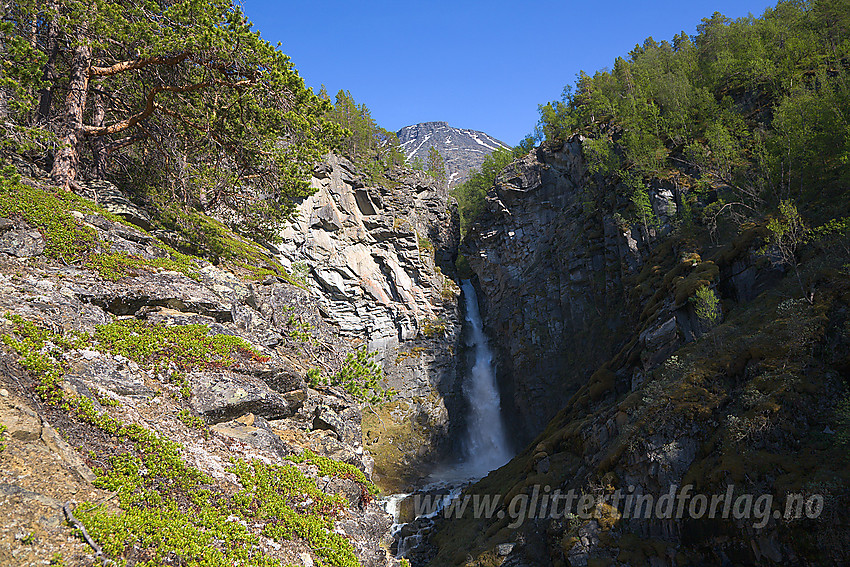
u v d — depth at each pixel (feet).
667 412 98.48
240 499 34.42
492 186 300.40
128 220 62.03
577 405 151.12
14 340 33.50
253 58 65.21
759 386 90.53
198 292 52.65
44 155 63.62
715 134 179.01
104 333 40.57
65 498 27.07
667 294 147.23
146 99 71.61
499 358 255.91
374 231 243.60
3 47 51.37
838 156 127.54
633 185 198.49
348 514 40.47
